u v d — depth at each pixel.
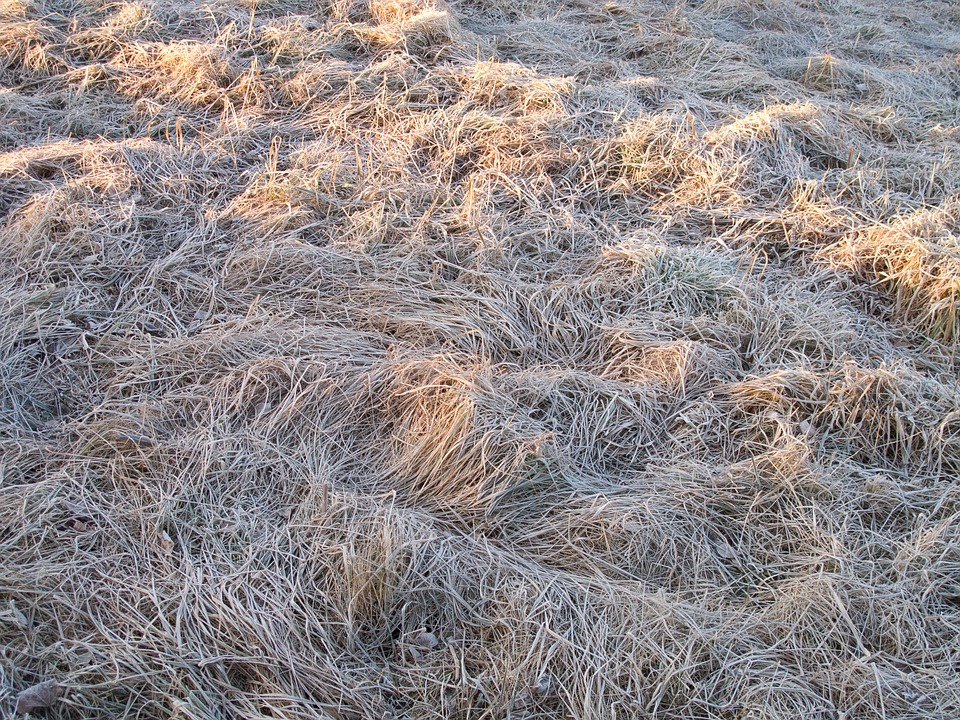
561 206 4.20
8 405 3.04
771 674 2.35
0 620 2.28
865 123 5.18
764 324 3.53
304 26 5.58
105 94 4.95
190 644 2.28
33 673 2.20
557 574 2.59
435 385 3.04
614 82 5.38
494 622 2.43
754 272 3.94
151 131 4.67
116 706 2.17
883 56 6.55
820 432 3.13
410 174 4.35
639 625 2.40
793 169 4.56
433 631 2.45
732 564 2.71
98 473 2.78
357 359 3.26
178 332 3.39
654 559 2.67
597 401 3.17
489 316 3.52
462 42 5.61
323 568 2.51
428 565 2.51
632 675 2.30
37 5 5.52
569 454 2.99
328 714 2.21
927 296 3.71
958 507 2.87
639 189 4.41
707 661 2.36
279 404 3.09
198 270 3.72
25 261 3.61
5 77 5.04
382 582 2.43
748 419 3.14
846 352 3.38
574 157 4.51
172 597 2.39
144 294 3.57
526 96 4.93
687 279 3.71
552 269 3.84
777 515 2.80
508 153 4.54
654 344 3.39
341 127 4.70
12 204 3.97
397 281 3.68
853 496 2.88
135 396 3.09
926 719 2.27
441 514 2.79
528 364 3.39
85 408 3.07
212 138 4.62
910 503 2.89
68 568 2.44
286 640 2.34
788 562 2.69
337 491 2.75
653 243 3.94
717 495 2.84
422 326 3.43
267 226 3.94
